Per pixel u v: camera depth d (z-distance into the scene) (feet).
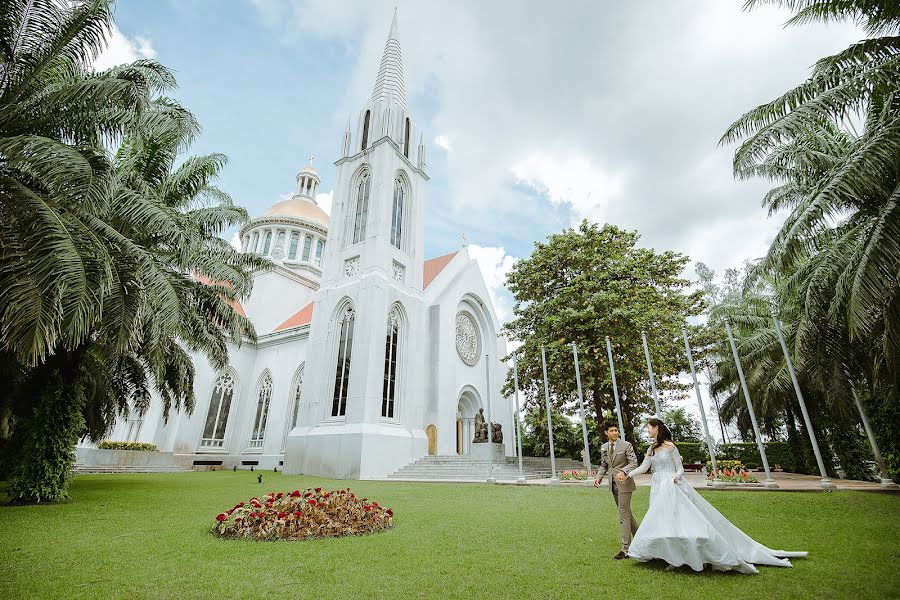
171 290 36.91
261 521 24.57
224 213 51.24
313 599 14.84
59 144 26.17
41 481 37.68
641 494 40.96
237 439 110.93
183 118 37.96
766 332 72.28
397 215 102.12
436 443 91.81
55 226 25.08
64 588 15.94
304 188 182.50
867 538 22.47
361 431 75.31
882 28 33.86
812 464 78.54
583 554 20.27
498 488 51.42
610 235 77.71
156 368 46.88
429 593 15.30
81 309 24.41
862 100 32.53
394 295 92.63
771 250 39.06
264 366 116.06
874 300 29.78
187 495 44.47
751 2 36.35
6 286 25.09
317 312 96.43
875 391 48.44
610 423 22.11
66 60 33.78
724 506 32.37
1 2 29.27
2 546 22.30
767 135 34.35
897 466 45.96
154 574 17.53
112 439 99.35
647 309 68.13
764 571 17.03
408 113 115.03
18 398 47.39
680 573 17.02
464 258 122.01
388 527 27.12
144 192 40.83
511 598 14.75
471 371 110.83
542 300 79.66
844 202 38.32
